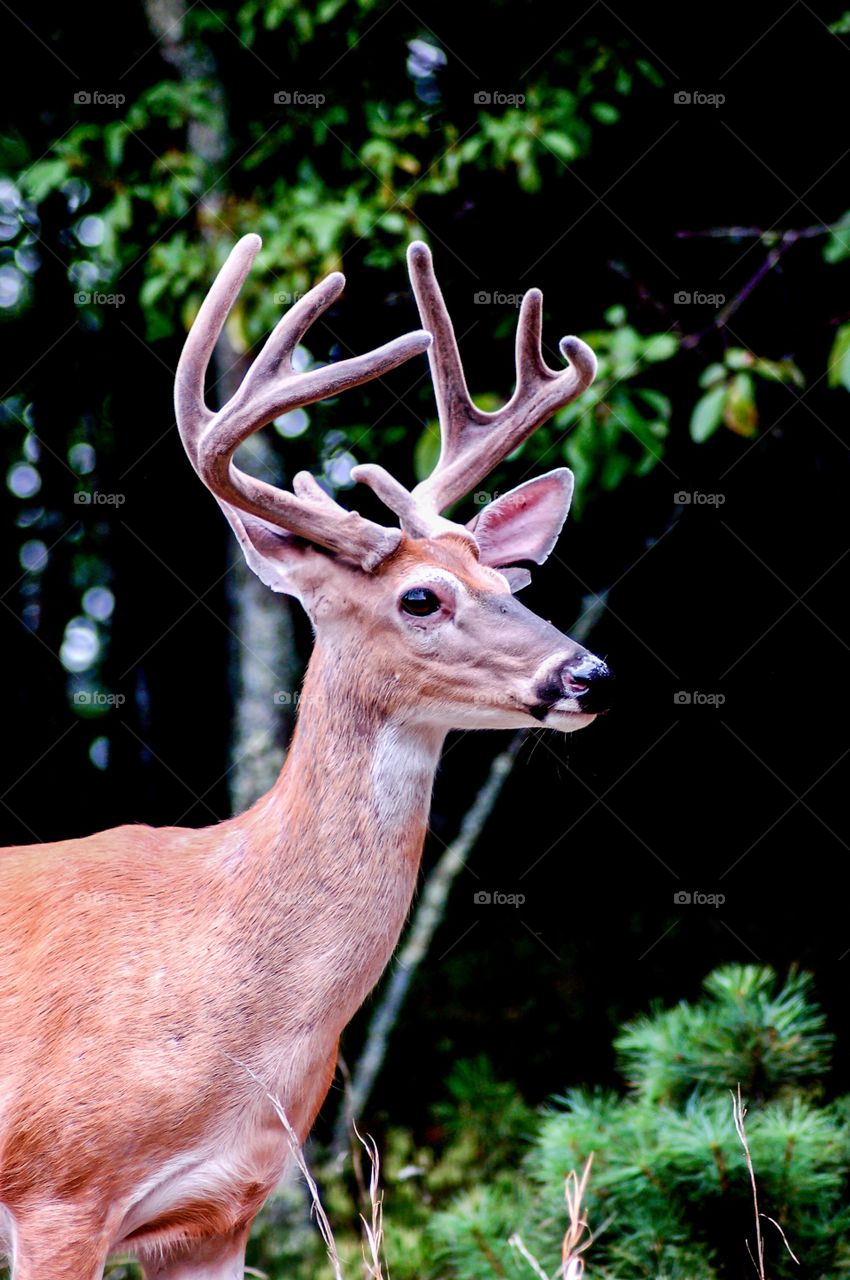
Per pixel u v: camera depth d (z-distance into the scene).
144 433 8.62
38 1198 3.78
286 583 4.08
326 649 4.06
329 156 7.44
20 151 7.63
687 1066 5.39
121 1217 3.82
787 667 8.77
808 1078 5.94
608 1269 4.94
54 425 8.67
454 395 4.61
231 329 6.96
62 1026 3.86
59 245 8.11
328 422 7.80
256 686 7.33
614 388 6.67
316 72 7.55
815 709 8.88
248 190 7.33
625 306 7.60
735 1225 4.89
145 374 8.53
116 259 7.14
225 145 7.29
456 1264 5.27
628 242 7.67
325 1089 4.05
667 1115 5.11
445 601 3.97
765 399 7.68
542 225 7.68
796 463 8.17
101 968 3.91
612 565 8.48
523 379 4.62
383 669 4.00
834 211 7.69
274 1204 6.48
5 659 9.05
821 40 7.72
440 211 7.60
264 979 3.88
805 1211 4.96
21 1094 3.82
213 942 3.92
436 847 9.43
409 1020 8.45
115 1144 3.77
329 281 4.02
